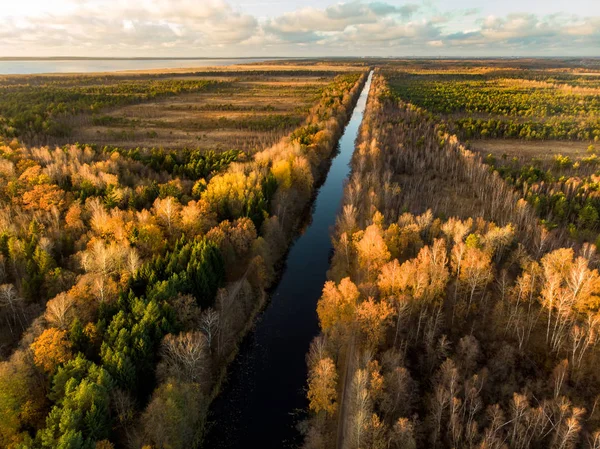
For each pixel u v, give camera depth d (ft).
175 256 242.37
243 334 241.55
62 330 184.75
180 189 343.26
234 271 278.26
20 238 263.49
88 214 299.17
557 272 224.74
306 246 345.51
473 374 193.47
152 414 157.28
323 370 179.83
